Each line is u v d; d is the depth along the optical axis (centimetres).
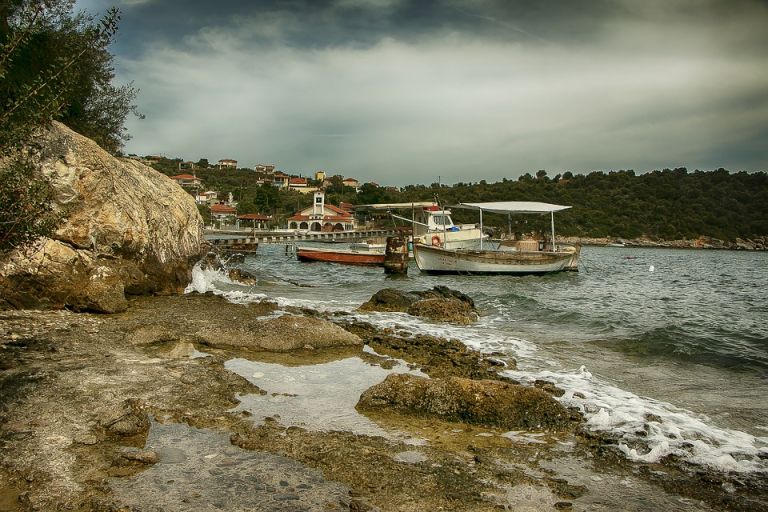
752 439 652
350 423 659
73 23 1465
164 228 1800
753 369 1059
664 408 777
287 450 553
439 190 10969
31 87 741
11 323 1031
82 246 1411
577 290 2742
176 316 1272
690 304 2216
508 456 580
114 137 2600
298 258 4309
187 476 486
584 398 794
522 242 3719
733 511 473
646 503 483
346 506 447
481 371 936
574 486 507
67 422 585
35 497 435
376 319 1500
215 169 19300
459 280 3152
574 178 14562
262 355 983
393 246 3362
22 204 711
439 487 492
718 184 15400
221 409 669
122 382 731
